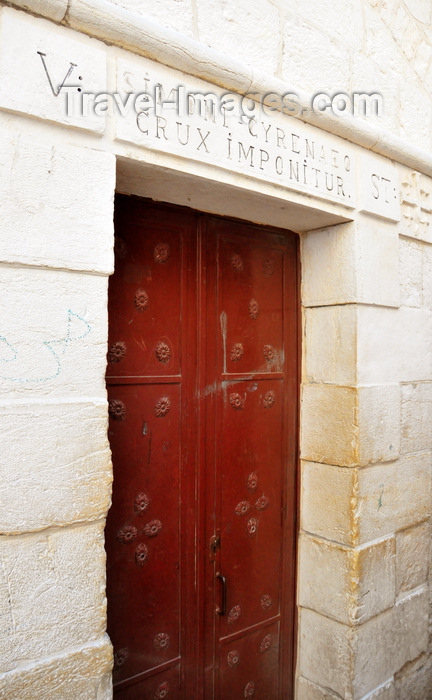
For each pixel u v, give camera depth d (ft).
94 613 4.72
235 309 7.29
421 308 8.42
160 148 5.10
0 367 4.23
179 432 6.72
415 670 8.27
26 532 4.35
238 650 7.41
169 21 5.32
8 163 4.24
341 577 7.32
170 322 6.60
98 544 4.75
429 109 8.63
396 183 7.84
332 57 7.04
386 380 7.72
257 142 5.97
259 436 7.60
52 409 4.46
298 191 6.42
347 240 7.32
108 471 4.77
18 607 4.32
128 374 6.22
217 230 7.07
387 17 7.89
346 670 7.23
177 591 6.74
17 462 4.29
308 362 7.91
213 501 7.08
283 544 7.94
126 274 6.21
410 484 8.13
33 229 4.35
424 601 8.42
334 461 7.45
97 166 4.72
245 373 7.39
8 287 4.26
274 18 6.33
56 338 4.50
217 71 5.47
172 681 6.72
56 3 4.35
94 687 4.66
